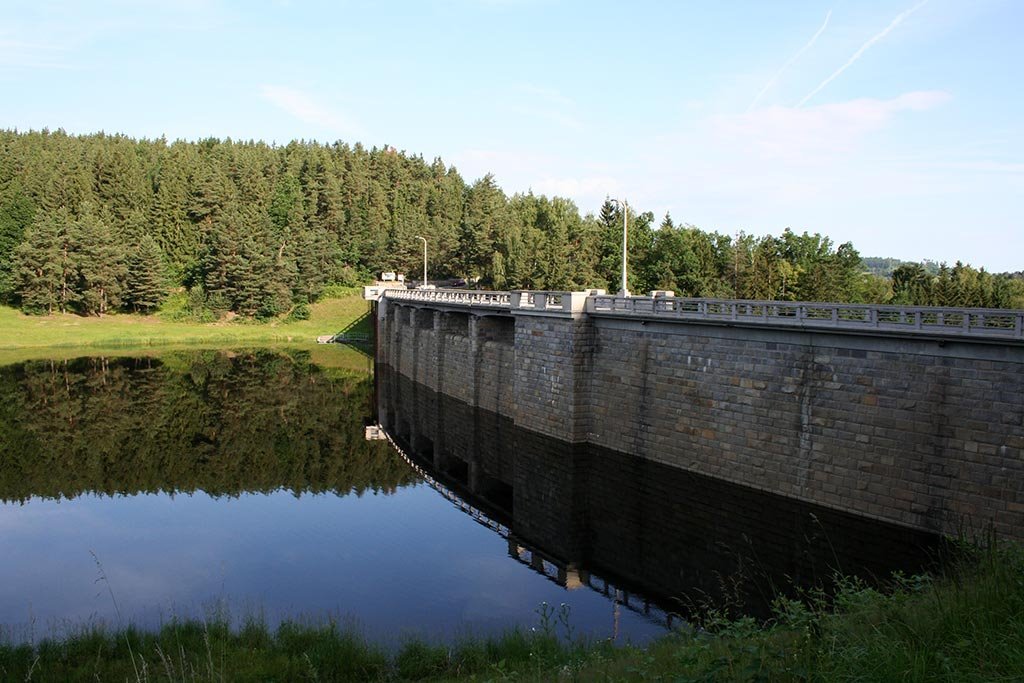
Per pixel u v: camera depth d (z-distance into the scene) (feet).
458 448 169.07
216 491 134.10
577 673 45.80
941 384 87.35
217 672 56.08
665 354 126.00
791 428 104.47
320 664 58.85
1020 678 27.30
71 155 452.35
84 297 362.33
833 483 98.89
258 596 85.66
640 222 347.97
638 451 131.75
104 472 146.30
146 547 104.17
